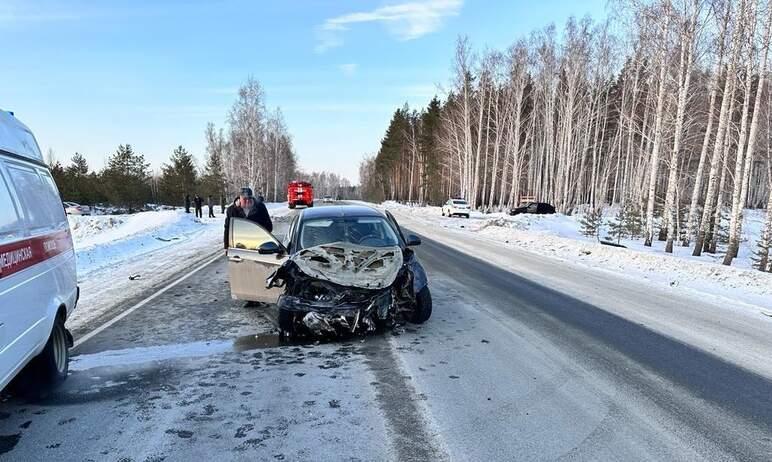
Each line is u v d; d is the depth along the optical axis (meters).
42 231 4.11
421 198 77.88
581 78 41.88
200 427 3.56
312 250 6.15
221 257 13.92
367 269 5.90
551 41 43.59
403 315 6.56
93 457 3.15
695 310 7.71
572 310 7.50
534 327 6.42
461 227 28.61
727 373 4.78
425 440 3.35
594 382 4.48
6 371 3.09
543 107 50.16
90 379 4.54
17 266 3.37
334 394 4.16
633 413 3.82
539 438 3.39
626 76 37.72
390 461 3.08
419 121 86.69
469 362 5.00
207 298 8.29
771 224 15.73
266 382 4.45
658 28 19.41
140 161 61.91
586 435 3.45
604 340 5.88
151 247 16.75
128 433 3.47
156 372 4.73
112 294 8.66
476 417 3.72
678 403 4.03
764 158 28.78
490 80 48.25
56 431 3.50
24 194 3.89
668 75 20.84
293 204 52.25
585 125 46.59
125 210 56.56
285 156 92.38
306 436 3.41
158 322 6.67
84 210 52.03
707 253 20.69
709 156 28.44
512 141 51.09
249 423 3.62
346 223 6.99
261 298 6.84
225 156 79.25
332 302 5.64
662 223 25.73
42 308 3.84
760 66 15.84
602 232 29.77
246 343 5.68
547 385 4.39
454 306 7.62
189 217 28.47
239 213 9.02
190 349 5.47
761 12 15.68
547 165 44.12
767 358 5.29
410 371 4.73
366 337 5.88
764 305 8.40
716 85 19.17
